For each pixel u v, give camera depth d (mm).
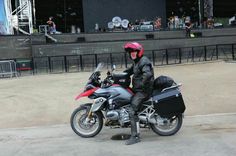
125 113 7242
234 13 38031
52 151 6969
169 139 7340
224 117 8914
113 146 7059
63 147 7184
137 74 7305
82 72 21656
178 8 36688
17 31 26641
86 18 34688
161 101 7355
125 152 6648
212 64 22078
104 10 34688
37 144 7520
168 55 26047
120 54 25078
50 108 11242
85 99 12234
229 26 30344
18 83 17719
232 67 19625
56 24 35219
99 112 7664
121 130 8219
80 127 7727
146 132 7988
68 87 15258
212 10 35219
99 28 33531
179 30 28906
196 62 24141
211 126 8180
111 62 24844
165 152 6531
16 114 10695
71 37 26781
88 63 24547
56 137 7965
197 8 36781
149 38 27500
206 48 26734
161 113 7355
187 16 34688
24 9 27344
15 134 8422
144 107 7371
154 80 7535
